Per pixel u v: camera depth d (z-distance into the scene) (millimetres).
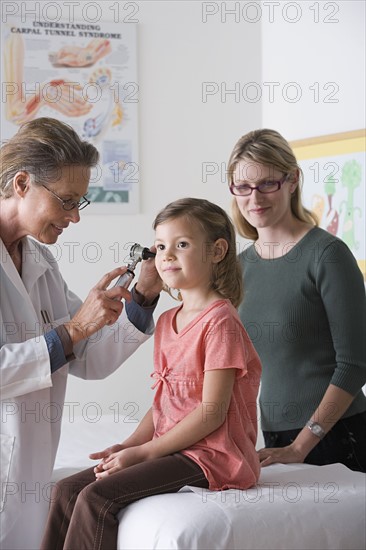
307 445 1968
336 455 2029
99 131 3688
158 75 3766
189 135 3822
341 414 1967
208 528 1541
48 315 1968
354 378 1963
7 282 1837
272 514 1609
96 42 3666
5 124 3568
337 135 3150
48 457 1856
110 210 3711
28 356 1730
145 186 3764
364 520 1670
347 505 1679
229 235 1892
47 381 1748
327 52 3193
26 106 3588
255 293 2117
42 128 1775
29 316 1853
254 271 2143
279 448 1984
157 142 3777
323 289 1995
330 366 2035
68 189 1761
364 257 3049
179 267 1798
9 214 1821
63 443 2574
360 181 3049
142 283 1963
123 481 1654
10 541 1807
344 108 3131
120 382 3736
